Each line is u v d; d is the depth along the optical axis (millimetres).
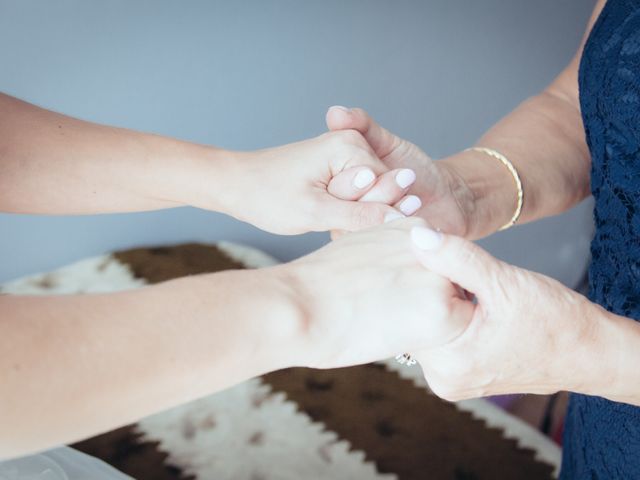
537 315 630
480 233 881
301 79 1447
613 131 742
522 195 885
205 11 1357
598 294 781
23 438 521
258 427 1205
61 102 1351
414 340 606
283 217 811
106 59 1344
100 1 1307
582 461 814
